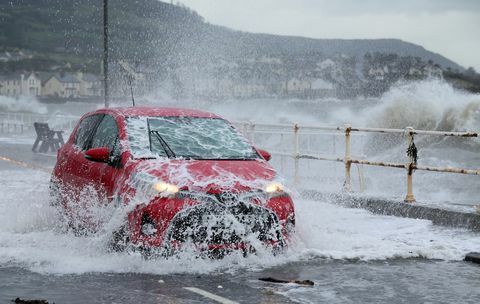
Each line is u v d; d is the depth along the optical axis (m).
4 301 6.31
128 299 6.43
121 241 7.97
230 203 7.65
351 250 8.88
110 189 8.42
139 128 9.06
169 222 7.52
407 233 10.17
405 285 7.16
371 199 12.47
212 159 8.55
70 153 9.94
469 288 7.06
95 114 10.16
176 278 7.28
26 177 17.58
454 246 9.02
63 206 9.76
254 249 7.81
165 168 8.04
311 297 6.59
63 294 6.60
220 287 6.91
